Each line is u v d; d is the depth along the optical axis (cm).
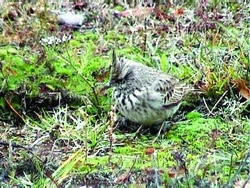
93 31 1048
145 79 825
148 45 974
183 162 704
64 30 1043
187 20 1051
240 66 922
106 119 854
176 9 1057
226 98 889
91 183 716
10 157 752
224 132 827
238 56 941
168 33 1030
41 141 811
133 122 855
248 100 859
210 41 998
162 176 695
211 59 943
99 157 773
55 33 1029
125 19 1060
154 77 830
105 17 1072
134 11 1052
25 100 879
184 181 684
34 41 989
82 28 1057
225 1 1095
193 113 867
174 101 834
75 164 742
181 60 959
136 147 803
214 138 784
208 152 780
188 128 834
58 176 710
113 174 731
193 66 934
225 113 866
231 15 1059
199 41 998
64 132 820
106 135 822
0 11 1067
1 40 994
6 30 1018
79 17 1063
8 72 902
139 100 816
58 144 808
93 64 933
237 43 973
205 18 1036
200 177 705
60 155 780
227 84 895
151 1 1095
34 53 961
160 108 823
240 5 1091
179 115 873
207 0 1084
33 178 729
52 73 912
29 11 1071
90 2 1103
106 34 1038
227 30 982
